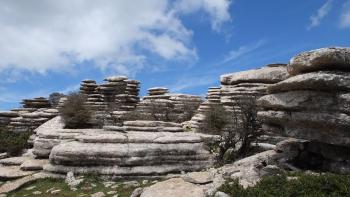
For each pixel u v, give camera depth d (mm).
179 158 20375
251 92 28578
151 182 18719
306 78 15219
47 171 20781
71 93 37156
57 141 24672
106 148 20156
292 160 17562
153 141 20641
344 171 15023
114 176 19406
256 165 16750
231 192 13344
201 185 15641
